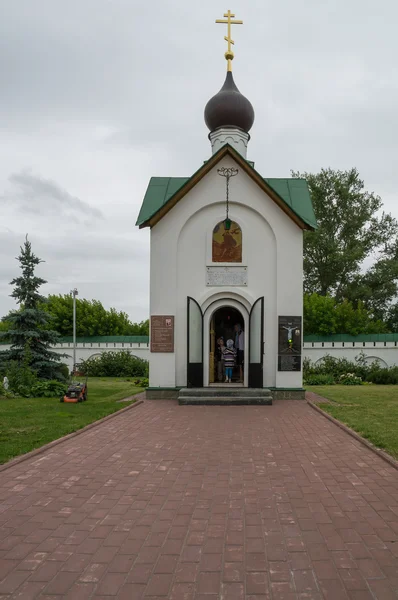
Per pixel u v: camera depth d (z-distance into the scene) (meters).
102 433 11.95
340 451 10.01
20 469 8.64
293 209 19.42
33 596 4.46
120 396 20.25
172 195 18.98
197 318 18.97
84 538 5.71
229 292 19.09
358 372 30.53
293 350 18.84
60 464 8.99
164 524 6.14
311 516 6.39
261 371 18.59
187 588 4.59
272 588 4.58
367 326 37.00
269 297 19.14
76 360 37.25
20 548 5.45
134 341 37.47
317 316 36.06
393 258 46.22
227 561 5.12
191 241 19.36
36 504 6.86
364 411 15.16
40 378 24.08
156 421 13.71
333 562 5.09
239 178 19.36
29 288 24.88
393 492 7.36
